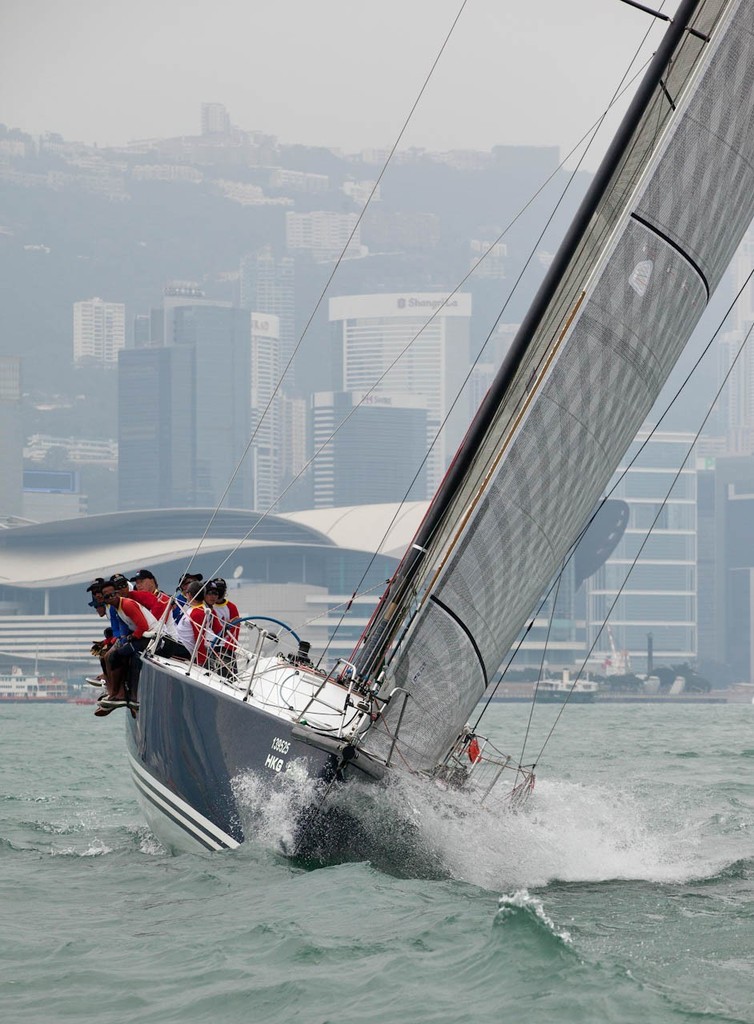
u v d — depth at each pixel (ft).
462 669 102.94
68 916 93.66
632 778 238.89
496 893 93.30
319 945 77.30
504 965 71.15
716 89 105.60
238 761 104.73
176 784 115.14
